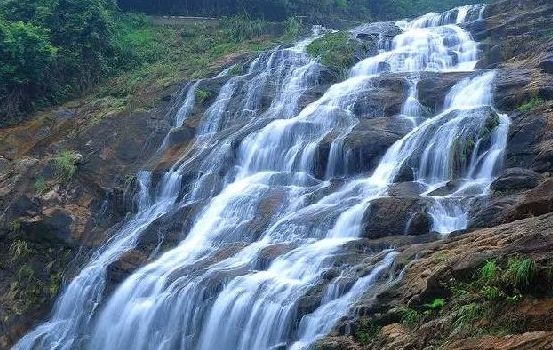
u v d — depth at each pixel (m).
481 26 27.16
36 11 29.48
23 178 22.14
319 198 17.48
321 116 21.19
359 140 18.69
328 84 24.58
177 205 20.67
